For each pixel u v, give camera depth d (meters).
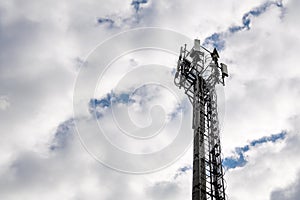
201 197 33.62
